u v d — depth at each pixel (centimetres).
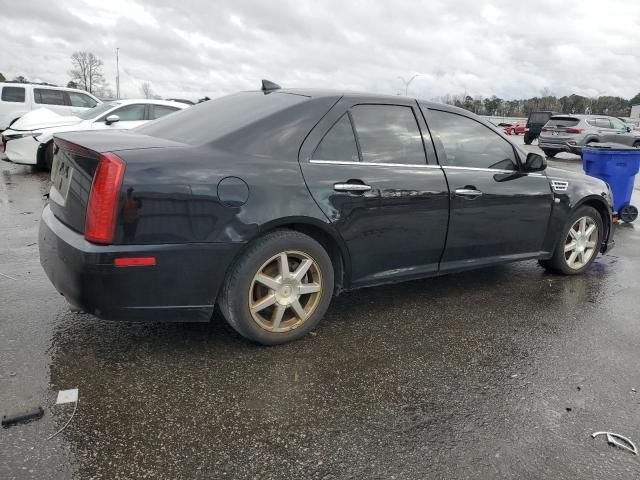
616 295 438
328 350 317
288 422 243
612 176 725
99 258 254
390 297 413
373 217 333
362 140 338
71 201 276
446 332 350
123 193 254
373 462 219
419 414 254
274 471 211
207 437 230
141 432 230
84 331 323
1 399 247
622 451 232
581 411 262
